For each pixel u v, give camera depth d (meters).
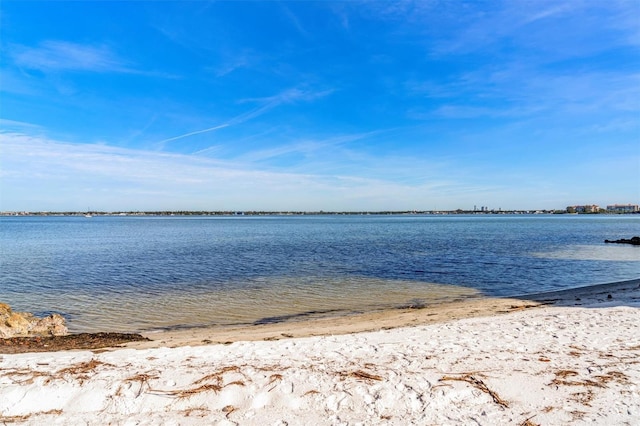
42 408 6.70
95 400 6.80
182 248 48.22
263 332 13.51
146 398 6.83
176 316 16.66
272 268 31.02
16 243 55.81
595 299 17.34
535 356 8.76
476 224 143.88
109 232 89.75
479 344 9.88
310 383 7.27
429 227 117.44
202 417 6.37
